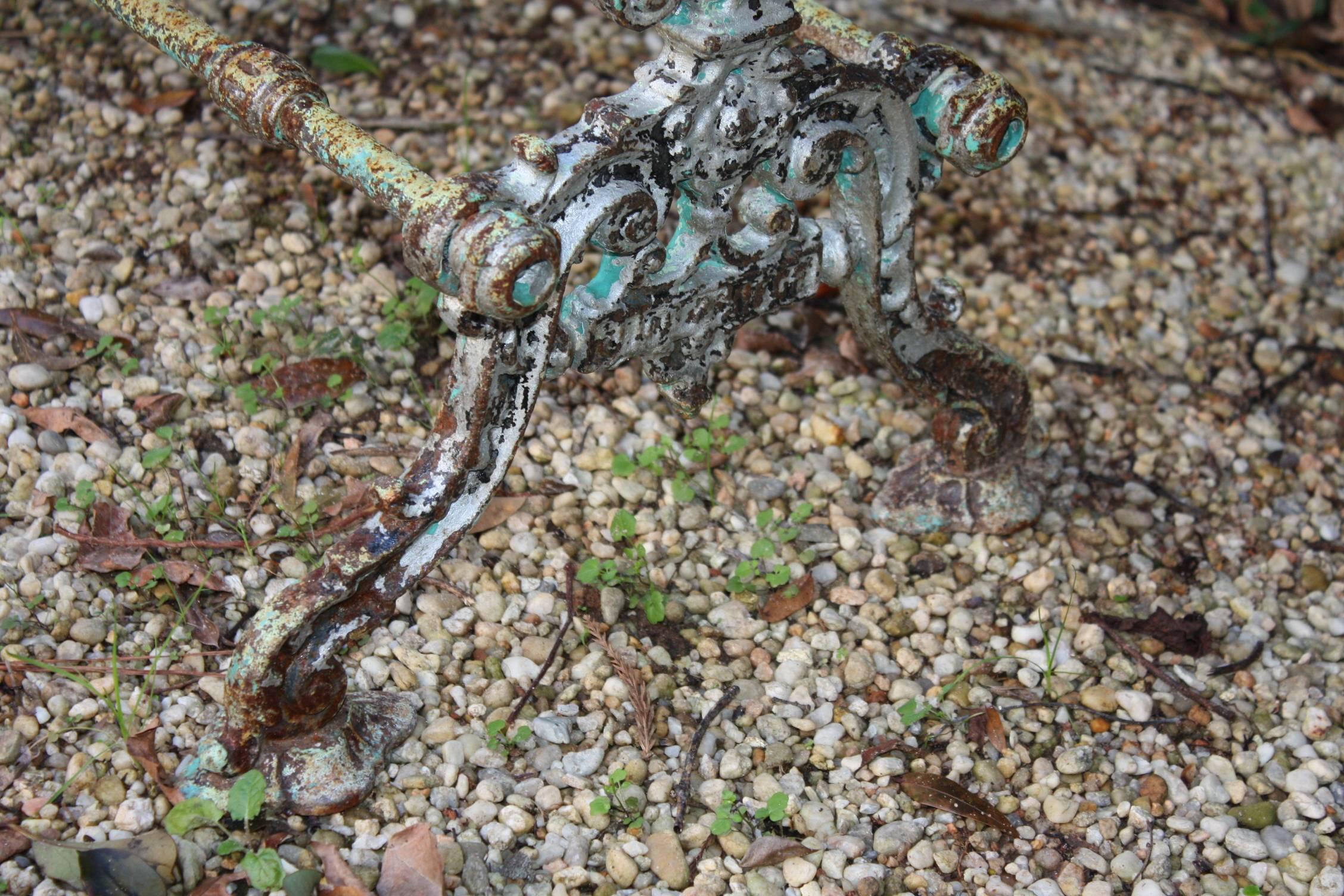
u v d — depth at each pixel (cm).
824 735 224
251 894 189
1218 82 394
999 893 203
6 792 199
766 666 234
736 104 188
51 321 269
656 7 174
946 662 238
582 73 359
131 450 251
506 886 196
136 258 293
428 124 336
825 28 222
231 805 186
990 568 256
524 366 184
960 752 224
